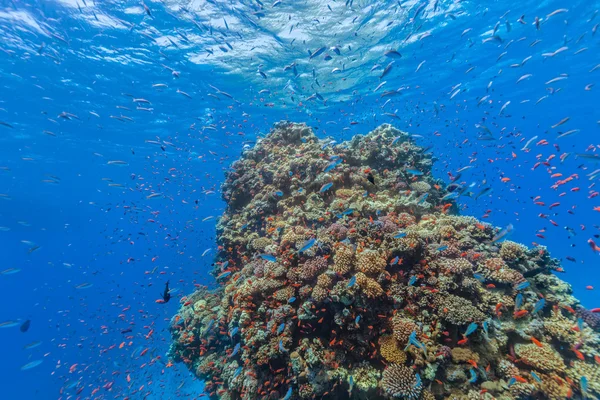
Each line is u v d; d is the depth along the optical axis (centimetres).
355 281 184
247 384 217
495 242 259
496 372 173
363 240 229
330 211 284
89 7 475
